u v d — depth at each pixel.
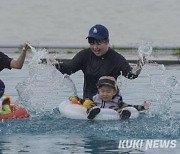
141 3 40.66
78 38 35.38
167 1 40.69
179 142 11.54
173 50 31.41
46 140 11.65
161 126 12.93
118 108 14.34
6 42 33.72
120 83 17.98
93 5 40.53
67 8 40.28
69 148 10.94
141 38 35.28
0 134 12.26
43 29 37.16
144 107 14.74
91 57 15.28
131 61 26.47
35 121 13.64
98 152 10.64
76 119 13.88
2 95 14.33
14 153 10.58
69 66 15.31
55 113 14.78
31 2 41.19
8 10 40.16
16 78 21.59
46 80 20.28
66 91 18.59
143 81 20.97
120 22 38.09
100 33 14.89
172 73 23.11
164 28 37.09
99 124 13.21
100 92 14.45
